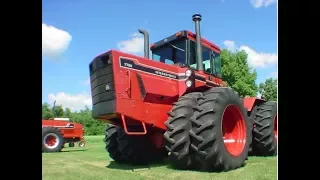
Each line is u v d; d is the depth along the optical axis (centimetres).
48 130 1154
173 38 556
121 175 409
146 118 464
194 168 448
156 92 473
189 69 504
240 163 464
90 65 495
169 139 428
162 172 426
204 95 464
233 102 482
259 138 632
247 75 2348
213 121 420
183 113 434
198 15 537
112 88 439
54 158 693
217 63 634
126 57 456
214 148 416
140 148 543
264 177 373
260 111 654
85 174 426
